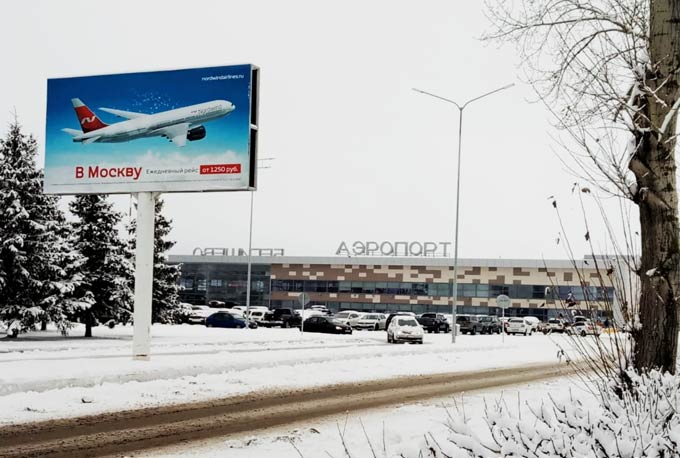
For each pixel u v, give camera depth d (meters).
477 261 91.31
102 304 40.41
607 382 5.72
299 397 15.30
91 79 23.39
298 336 45.28
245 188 21.94
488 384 19.00
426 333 63.88
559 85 8.87
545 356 30.27
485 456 4.54
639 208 6.89
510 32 9.51
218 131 22.31
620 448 4.34
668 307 6.59
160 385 15.90
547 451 4.52
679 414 4.87
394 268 96.44
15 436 9.84
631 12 8.00
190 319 68.00
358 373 20.75
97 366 17.92
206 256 104.19
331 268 99.31
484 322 67.00
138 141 22.84
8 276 34.62
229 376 18.23
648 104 6.93
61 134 23.58
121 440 9.83
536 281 88.38
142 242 21.69
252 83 22.67
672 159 6.85
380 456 8.23
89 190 23.16
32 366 17.38
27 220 34.78
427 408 13.73
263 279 102.31
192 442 9.80
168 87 22.80
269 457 8.59
